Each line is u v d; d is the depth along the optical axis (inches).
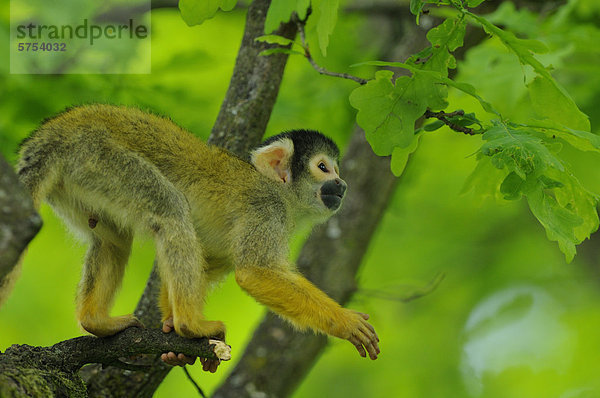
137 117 380.2
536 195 292.8
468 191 350.3
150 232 350.0
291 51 364.8
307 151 432.5
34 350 320.8
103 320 344.5
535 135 303.9
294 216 429.1
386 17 655.1
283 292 362.9
